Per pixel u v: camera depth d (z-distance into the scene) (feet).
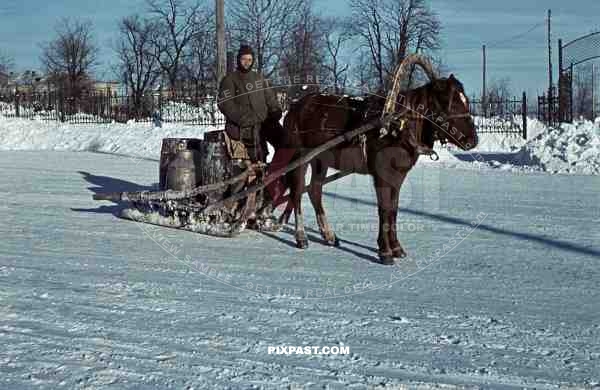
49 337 17.52
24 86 212.43
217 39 67.77
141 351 16.58
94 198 33.17
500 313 19.60
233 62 68.13
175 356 16.29
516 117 104.37
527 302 20.66
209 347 16.88
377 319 19.10
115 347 16.85
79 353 16.44
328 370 15.48
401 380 14.93
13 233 31.32
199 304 20.45
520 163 68.69
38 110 126.62
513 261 26.08
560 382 14.82
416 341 17.34
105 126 105.50
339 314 19.54
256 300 20.92
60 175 57.41
